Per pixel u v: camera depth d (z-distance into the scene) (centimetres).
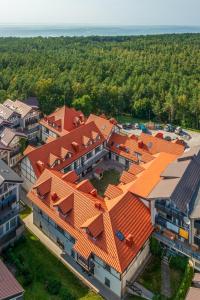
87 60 16200
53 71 14212
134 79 13788
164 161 6328
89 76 13988
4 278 3884
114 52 18212
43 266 5084
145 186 5528
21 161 6888
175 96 12106
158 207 5125
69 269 5066
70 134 7469
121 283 4575
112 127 8350
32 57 15975
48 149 6938
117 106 12769
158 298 4475
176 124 12038
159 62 15550
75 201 5272
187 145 10038
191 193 5234
